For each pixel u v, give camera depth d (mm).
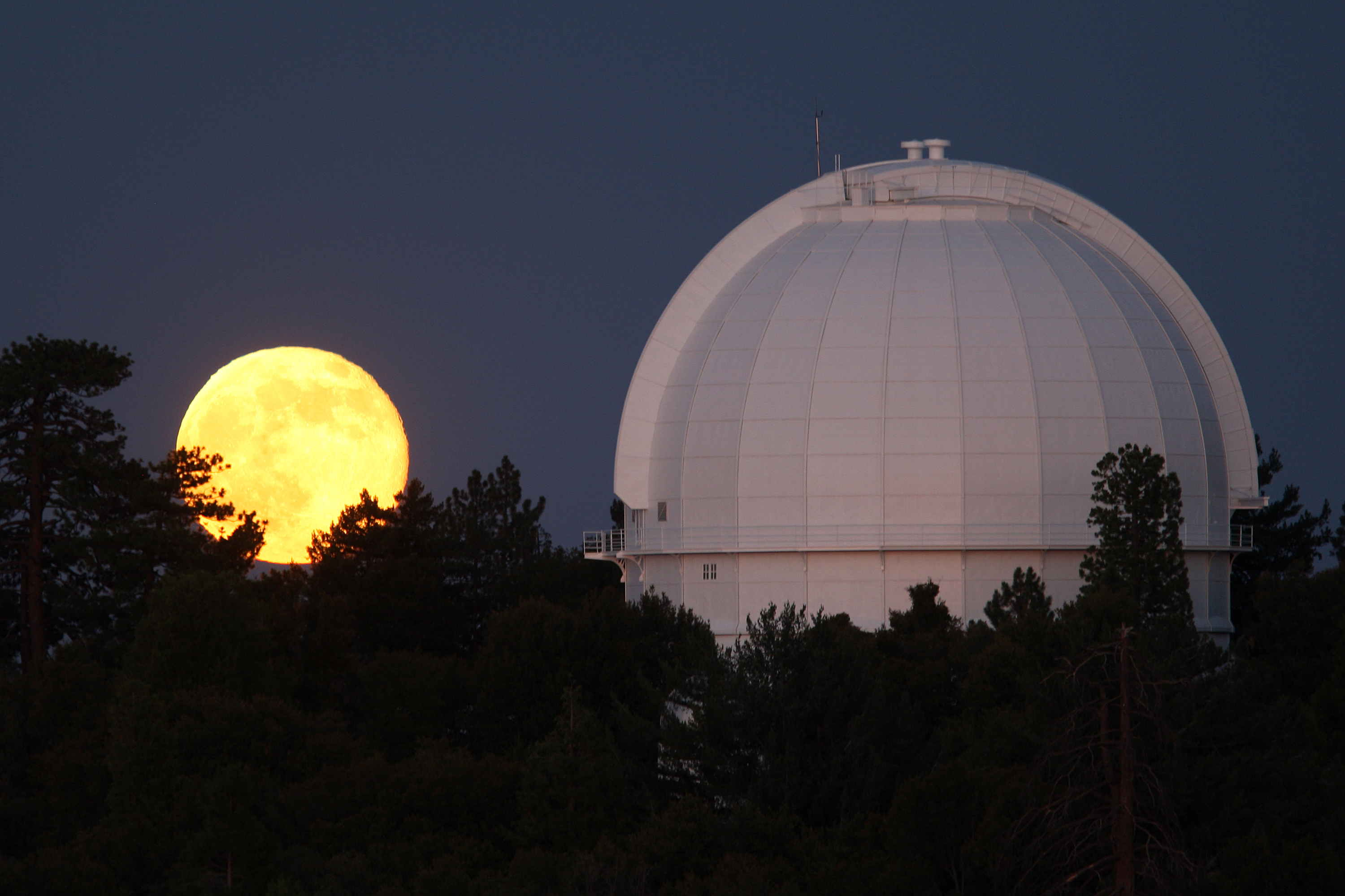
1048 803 128125
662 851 150250
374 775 167125
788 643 169375
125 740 170250
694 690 170625
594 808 163500
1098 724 134000
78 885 152875
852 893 140625
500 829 163875
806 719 166125
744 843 150250
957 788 144250
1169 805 123250
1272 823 147750
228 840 155000
